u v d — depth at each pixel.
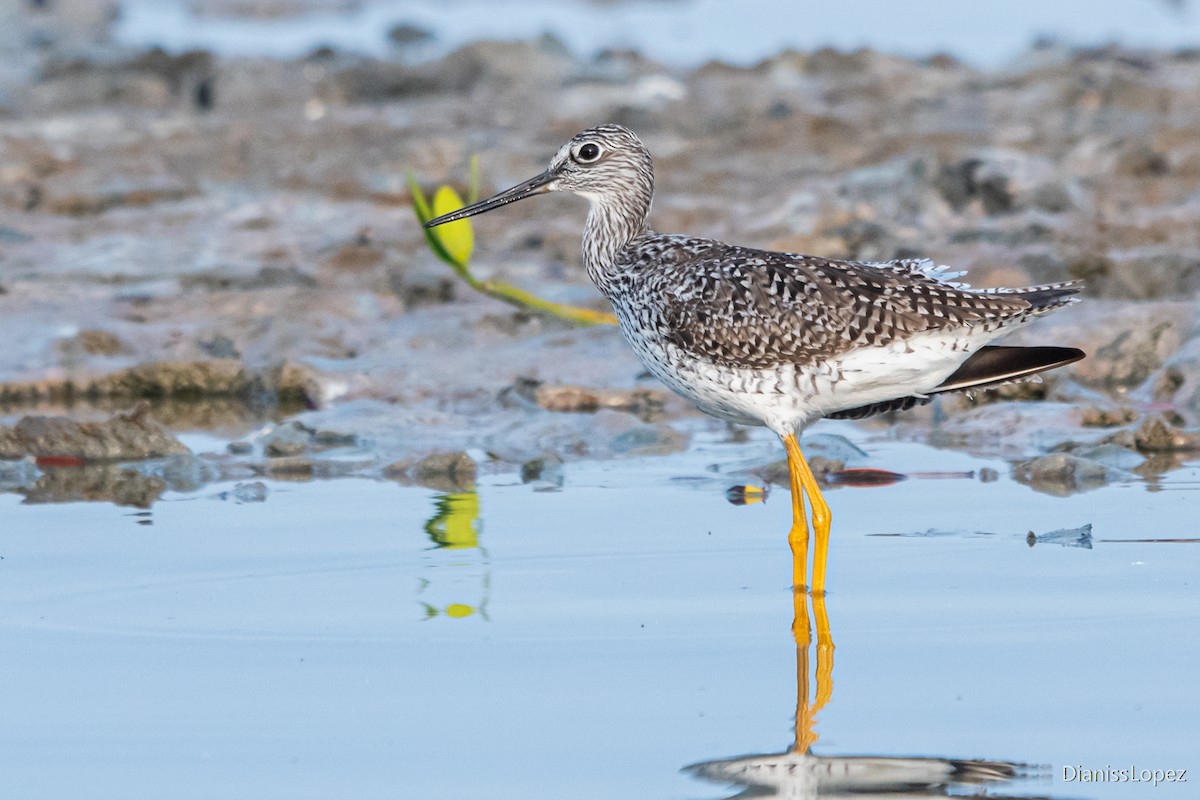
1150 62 31.02
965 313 10.44
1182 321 16.03
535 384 15.57
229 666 8.84
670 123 27.42
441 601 9.94
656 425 14.41
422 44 39.31
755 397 10.99
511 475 13.37
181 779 7.46
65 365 16.47
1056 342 15.95
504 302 18.30
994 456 13.59
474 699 8.34
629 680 8.57
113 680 8.66
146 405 14.19
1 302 18.36
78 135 27.62
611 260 12.53
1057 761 7.48
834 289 10.63
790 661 8.80
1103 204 21.16
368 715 8.15
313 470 13.61
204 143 26.52
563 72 31.64
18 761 7.65
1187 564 10.30
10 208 23.05
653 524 11.70
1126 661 8.66
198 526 11.73
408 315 18.03
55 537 11.46
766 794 7.20
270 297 18.28
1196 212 20.44
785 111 27.72
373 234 21.17
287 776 7.48
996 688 8.33
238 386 16.30
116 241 20.75
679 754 7.64
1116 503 11.88
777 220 20.61
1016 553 10.70
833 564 10.62
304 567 10.66
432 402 15.61
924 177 21.23
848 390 10.80
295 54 36.53
